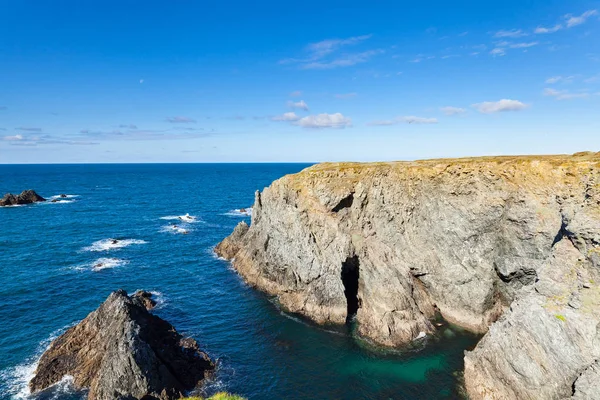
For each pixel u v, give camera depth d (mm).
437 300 52406
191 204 158750
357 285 55156
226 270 71250
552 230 41625
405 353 42750
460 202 49344
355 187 57281
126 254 80500
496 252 47062
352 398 35531
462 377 38250
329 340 45844
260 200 72188
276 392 36344
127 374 34000
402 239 54156
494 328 36219
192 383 37062
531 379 31344
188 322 49938
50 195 183250
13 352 41156
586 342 29125
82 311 51812
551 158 45250
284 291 58125
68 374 37375
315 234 56344
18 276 64438
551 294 32844
